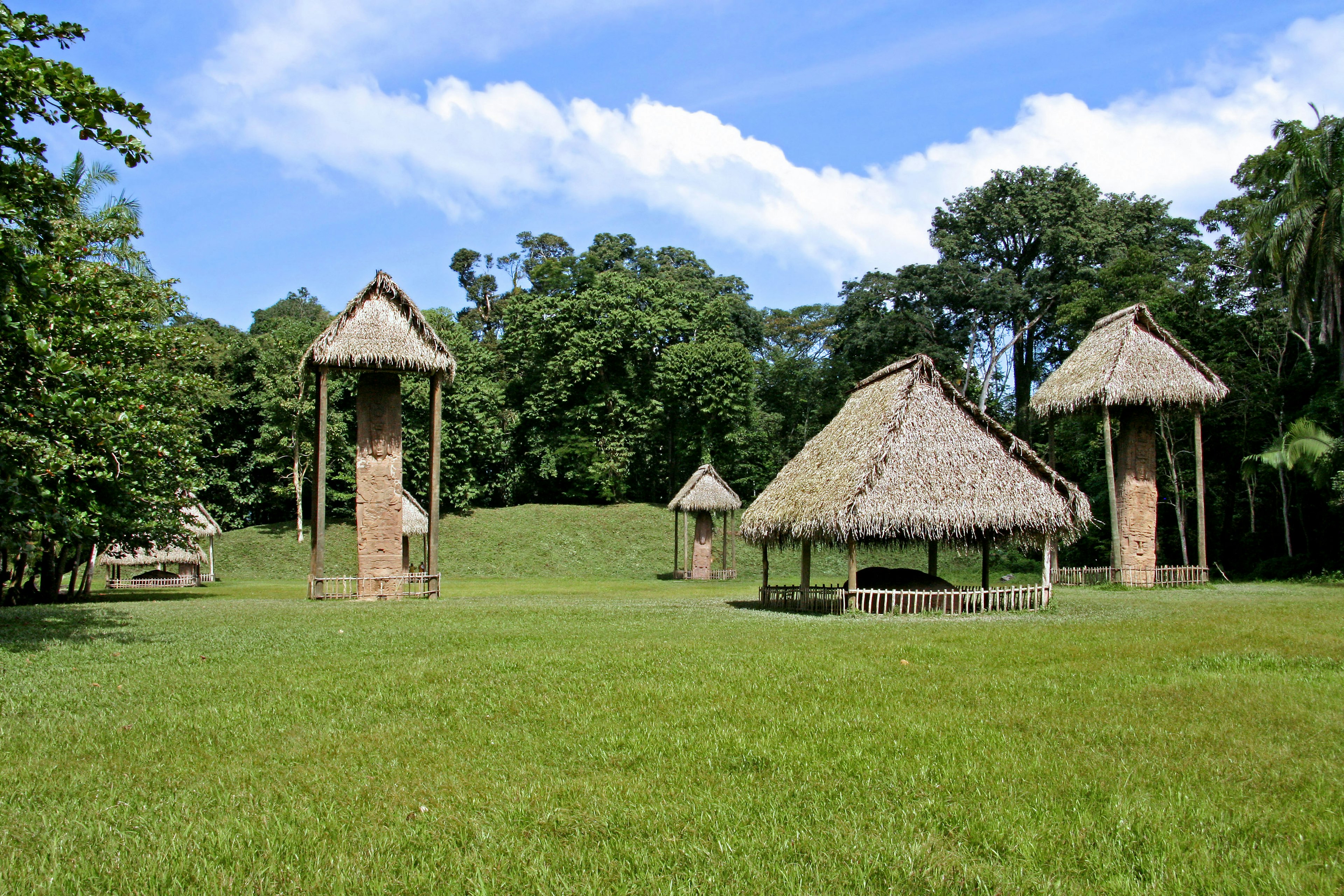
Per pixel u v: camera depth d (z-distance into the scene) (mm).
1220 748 7484
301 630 16344
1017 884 4902
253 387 52219
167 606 22672
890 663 11719
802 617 19578
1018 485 20688
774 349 74562
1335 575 31234
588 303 59656
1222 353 38750
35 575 26219
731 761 7164
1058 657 12188
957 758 7168
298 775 6891
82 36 11750
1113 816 5895
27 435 14492
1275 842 5500
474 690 9945
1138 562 31969
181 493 23078
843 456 21875
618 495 60562
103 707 9148
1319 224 31328
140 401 18938
